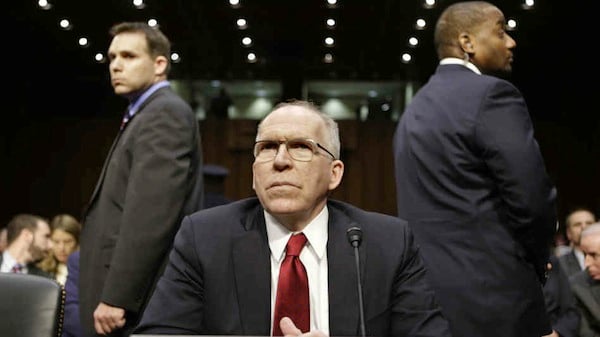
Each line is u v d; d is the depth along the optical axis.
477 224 2.58
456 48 2.88
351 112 9.47
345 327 1.87
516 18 6.96
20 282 1.93
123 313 2.76
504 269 2.54
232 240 1.97
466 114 2.63
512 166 2.51
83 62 8.30
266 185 1.91
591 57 7.80
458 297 2.56
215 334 1.89
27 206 9.55
